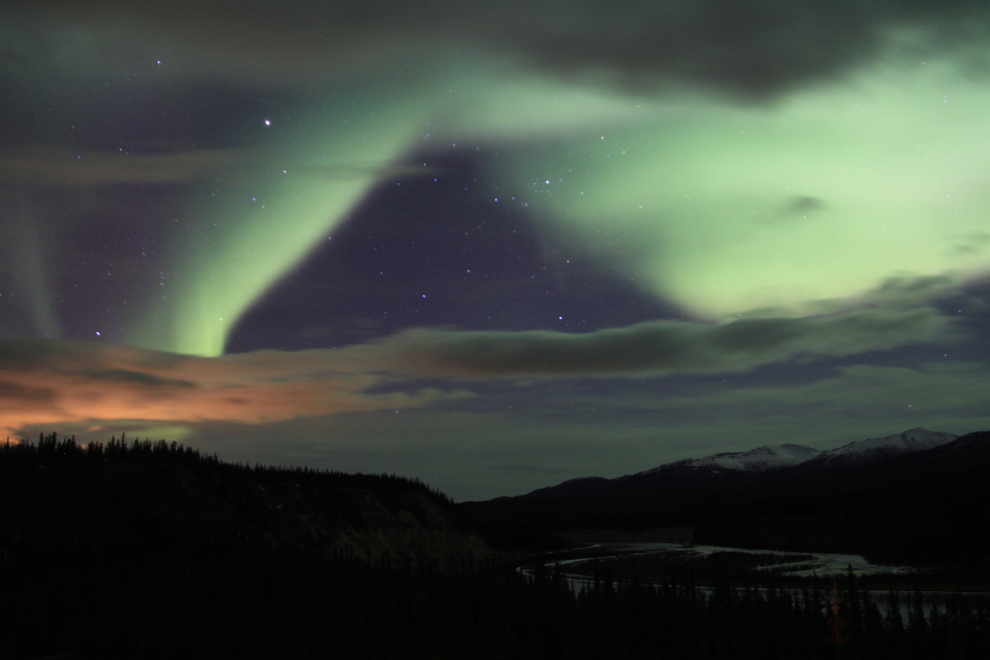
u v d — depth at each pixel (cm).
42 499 8369
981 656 5178
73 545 7431
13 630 5038
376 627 5753
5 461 8806
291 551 9031
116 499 9044
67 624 5181
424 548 13875
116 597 5784
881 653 5203
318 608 6134
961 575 9300
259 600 6228
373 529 13238
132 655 4894
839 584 9069
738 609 6172
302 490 12838
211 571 6994
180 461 11144
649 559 13338
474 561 13725
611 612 6166
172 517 9075
